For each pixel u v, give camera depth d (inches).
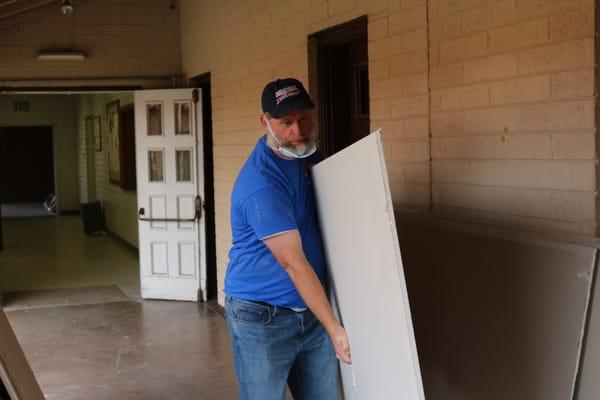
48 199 748.0
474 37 116.8
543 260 92.2
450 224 113.6
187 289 277.9
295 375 111.2
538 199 104.4
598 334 84.8
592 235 96.0
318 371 108.0
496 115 112.5
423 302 118.6
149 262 282.4
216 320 245.6
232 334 104.9
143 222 282.0
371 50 148.3
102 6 286.7
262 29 208.7
